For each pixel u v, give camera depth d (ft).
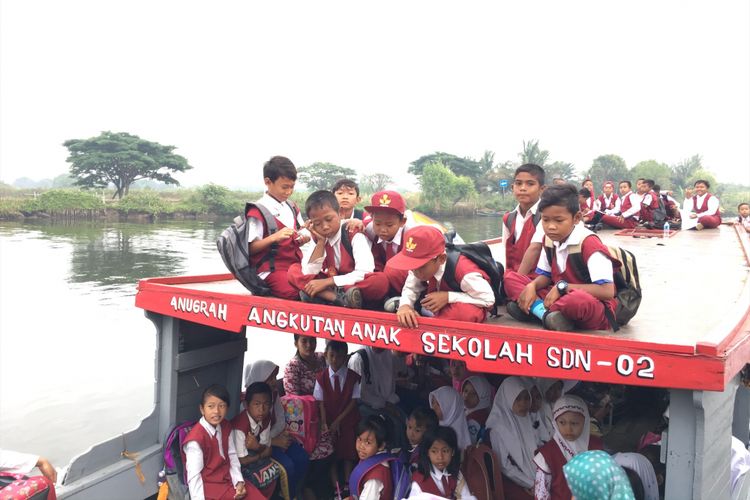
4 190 252.01
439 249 9.90
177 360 14.01
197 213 233.55
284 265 12.41
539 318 9.94
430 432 11.96
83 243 136.67
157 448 13.92
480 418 14.25
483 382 14.34
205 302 12.60
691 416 8.24
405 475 12.37
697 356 7.77
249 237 12.00
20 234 157.99
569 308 9.05
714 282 16.30
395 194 11.82
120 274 92.58
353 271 11.43
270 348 49.34
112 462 13.17
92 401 40.09
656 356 8.02
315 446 15.53
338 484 15.21
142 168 267.39
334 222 11.17
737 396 16.79
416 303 10.84
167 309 13.20
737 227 39.45
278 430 14.73
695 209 43.80
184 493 13.06
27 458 11.98
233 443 13.34
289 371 17.49
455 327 9.52
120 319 64.18
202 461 12.62
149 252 119.44
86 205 210.59
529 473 12.74
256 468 13.73
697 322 10.52
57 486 12.26
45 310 67.77
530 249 12.05
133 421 37.04
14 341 54.60
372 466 12.40
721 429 9.10
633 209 42.22
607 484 8.74
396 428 15.55
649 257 23.45
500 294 11.62
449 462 11.91
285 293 12.05
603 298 9.31
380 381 16.33
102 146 269.44
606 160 316.81
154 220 219.00
